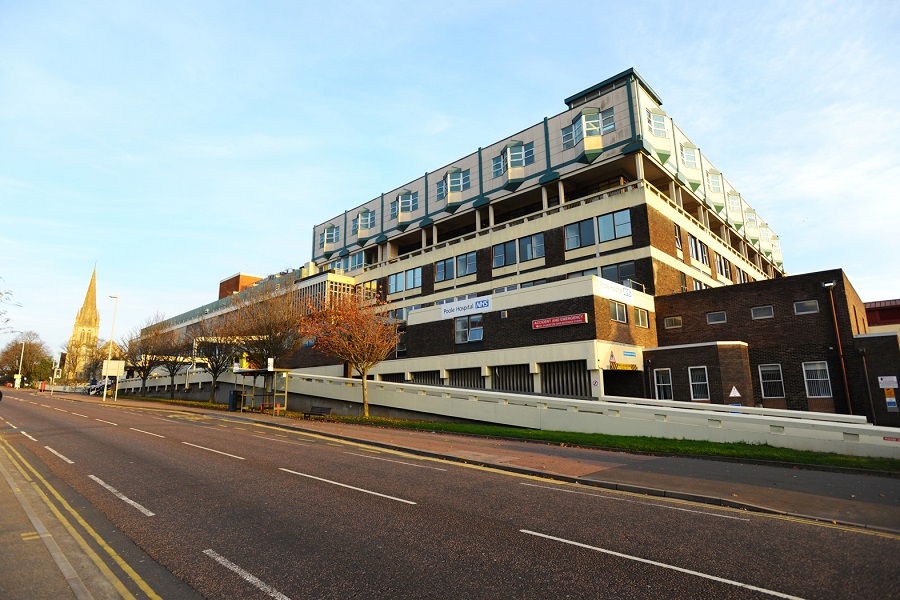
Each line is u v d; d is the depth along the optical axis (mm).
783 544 7066
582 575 5840
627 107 34281
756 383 28344
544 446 17516
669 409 18406
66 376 91500
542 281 35344
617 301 28016
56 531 7344
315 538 7137
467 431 20859
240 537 7176
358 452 15953
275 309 36094
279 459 14047
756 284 28891
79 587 5273
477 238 39969
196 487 10367
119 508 8719
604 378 29281
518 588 5469
